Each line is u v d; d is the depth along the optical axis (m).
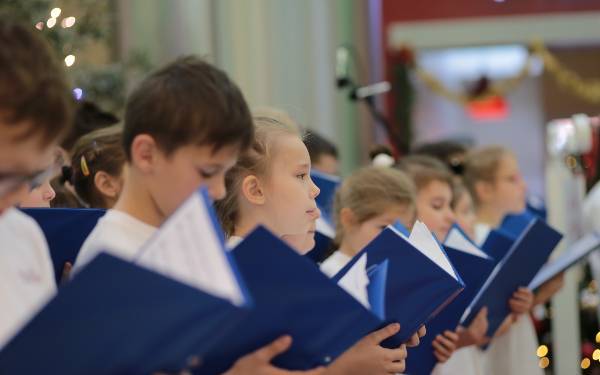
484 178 6.34
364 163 11.91
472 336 4.34
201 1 9.46
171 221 1.99
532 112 17.72
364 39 12.55
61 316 1.79
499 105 17.42
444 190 4.96
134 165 2.48
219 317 1.84
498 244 4.77
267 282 2.23
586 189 8.27
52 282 2.21
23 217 2.22
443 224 4.93
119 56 9.02
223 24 10.04
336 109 11.11
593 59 17.81
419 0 15.98
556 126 7.33
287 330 2.34
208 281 1.84
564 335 6.80
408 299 2.89
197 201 1.99
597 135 8.34
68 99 1.97
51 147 1.96
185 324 1.86
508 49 17.22
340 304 2.34
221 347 2.26
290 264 2.23
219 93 2.41
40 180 2.10
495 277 4.29
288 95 10.58
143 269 1.77
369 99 7.38
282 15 10.47
